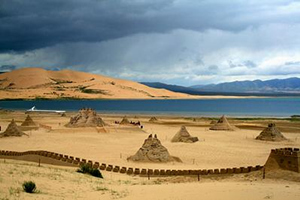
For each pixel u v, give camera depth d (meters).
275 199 21.02
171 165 44.25
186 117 146.50
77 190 25.41
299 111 196.62
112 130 82.38
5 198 20.02
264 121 121.94
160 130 89.88
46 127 86.25
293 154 29.88
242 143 65.50
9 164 34.53
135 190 26.44
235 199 21.47
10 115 139.25
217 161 47.12
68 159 44.81
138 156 47.06
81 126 84.62
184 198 22.38
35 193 22.50
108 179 34.62
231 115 164.50
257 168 33.47
